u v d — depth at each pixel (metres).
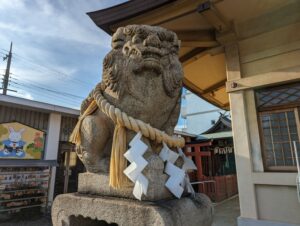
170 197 1.17
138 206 1.02
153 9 3.26
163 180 1.15
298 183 2.86
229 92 3.70
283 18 3.43
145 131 1.18
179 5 3.19
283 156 3.21
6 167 5.53
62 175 7.05
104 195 1.26
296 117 3.14
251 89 3.55
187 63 4.46
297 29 3.31
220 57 4.60
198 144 8.12
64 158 7.18
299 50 3.24
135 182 1.05
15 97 5.98
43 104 6.53
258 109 3.47
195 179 7.96
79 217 1.33
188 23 3.62
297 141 3.11
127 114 1.26
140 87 1.26
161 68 1.28
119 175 1.14
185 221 1.06
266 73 3.38
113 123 1.33
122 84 1.29
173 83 1.34
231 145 9.37
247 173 3.35
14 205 5.51
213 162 8.77
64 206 1.32
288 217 3.01
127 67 1.27
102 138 1.33
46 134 6.79
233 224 4.56
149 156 1.16
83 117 1.43
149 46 1.25
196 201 1.23
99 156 1.35
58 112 6.93
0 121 6.08
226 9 3.34
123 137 1.21
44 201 6.02
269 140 3.35
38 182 6.05
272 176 3.15
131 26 1.36
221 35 3.74
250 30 3.68
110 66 1.34
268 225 3.08
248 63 3.67
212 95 6.32
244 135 3.46
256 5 3.32
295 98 3.19
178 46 1.45
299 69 3.14
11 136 6.00
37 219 5.45
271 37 3.51
